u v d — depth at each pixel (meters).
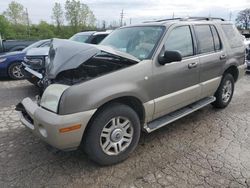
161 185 2.92
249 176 3.06
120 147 3.32
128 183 2.96
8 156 3.54
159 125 3.71
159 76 3.54
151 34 3.87
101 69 3.21
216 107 5.33
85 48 3.11
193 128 4.42
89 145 3.07
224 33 5.02
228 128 4.42
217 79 4.80
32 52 6.41
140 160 3.43
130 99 3.37
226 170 3.18
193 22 4.34
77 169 3.24
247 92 6.77
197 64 4.16
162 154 3.57
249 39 11.29
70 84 2.97
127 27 4.47
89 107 2.88
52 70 3.16
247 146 3.78
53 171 3.20
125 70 3.20
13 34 51.78
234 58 5.16
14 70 8.72
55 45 3.50
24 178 3.06
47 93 3.01
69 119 2.79
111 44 4.25
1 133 4.27
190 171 3.17
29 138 4.07
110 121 3.16
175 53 3.36
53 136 2.83
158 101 3.62
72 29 55.09
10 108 5.58
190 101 4.31
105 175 3.12
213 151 3.64
